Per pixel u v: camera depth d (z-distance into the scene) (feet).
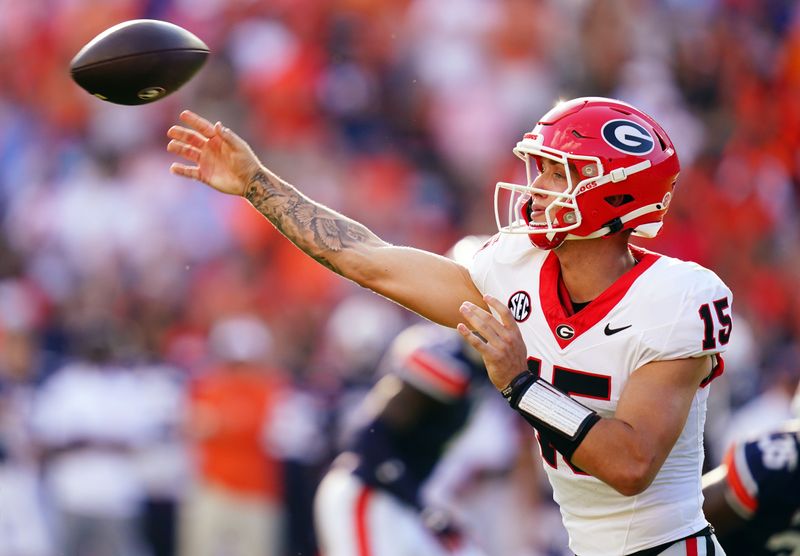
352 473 62.08
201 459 84.48
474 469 77.51
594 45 126.00
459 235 116.37
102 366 83.92
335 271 38.42
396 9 125.49
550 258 36.55
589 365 35.12
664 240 116.26
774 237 123.95
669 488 35.53
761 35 134.41
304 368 94.22
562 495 36.83
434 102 122.42
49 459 82.89
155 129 116.88
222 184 38.47
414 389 61.00
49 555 82.28
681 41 129.18
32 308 105.09
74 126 118.73
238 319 101.14
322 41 122.83
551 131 35.81
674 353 34.17
